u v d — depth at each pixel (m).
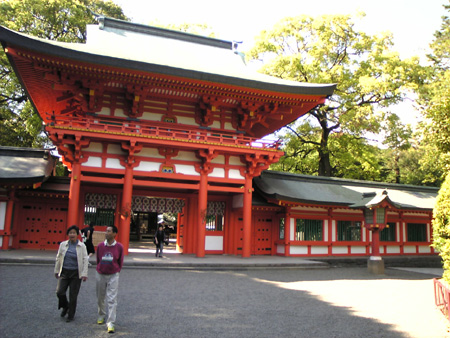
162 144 20.98
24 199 21.89
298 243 25.92
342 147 41.06
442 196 10.84
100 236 22.06
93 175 22.45
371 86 34.97
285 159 41.97
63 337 7.53
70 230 8.60
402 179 54.56
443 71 38.16
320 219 27.30
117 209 23.31
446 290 10.20
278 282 16.05
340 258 25.61
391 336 8.70
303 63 38.72
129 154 20.69
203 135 21.89
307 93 22.36
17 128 38.97
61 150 20.19
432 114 12.20
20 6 34.50
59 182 23.02
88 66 18.73
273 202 25.44
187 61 23.89
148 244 36.75
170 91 22.41
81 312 9.42
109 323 7.89
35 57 17.97
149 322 8.87
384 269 23.14
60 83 20.11
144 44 25.05
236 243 25.73
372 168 41.38
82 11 37.06
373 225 21.02
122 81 20.58
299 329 8.91
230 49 29.53
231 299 11.94
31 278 13.59
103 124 19.98
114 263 8.16
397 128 37.59
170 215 49.91
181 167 22.25
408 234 30.64
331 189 30.09
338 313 10.77
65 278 8.51
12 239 21.19
